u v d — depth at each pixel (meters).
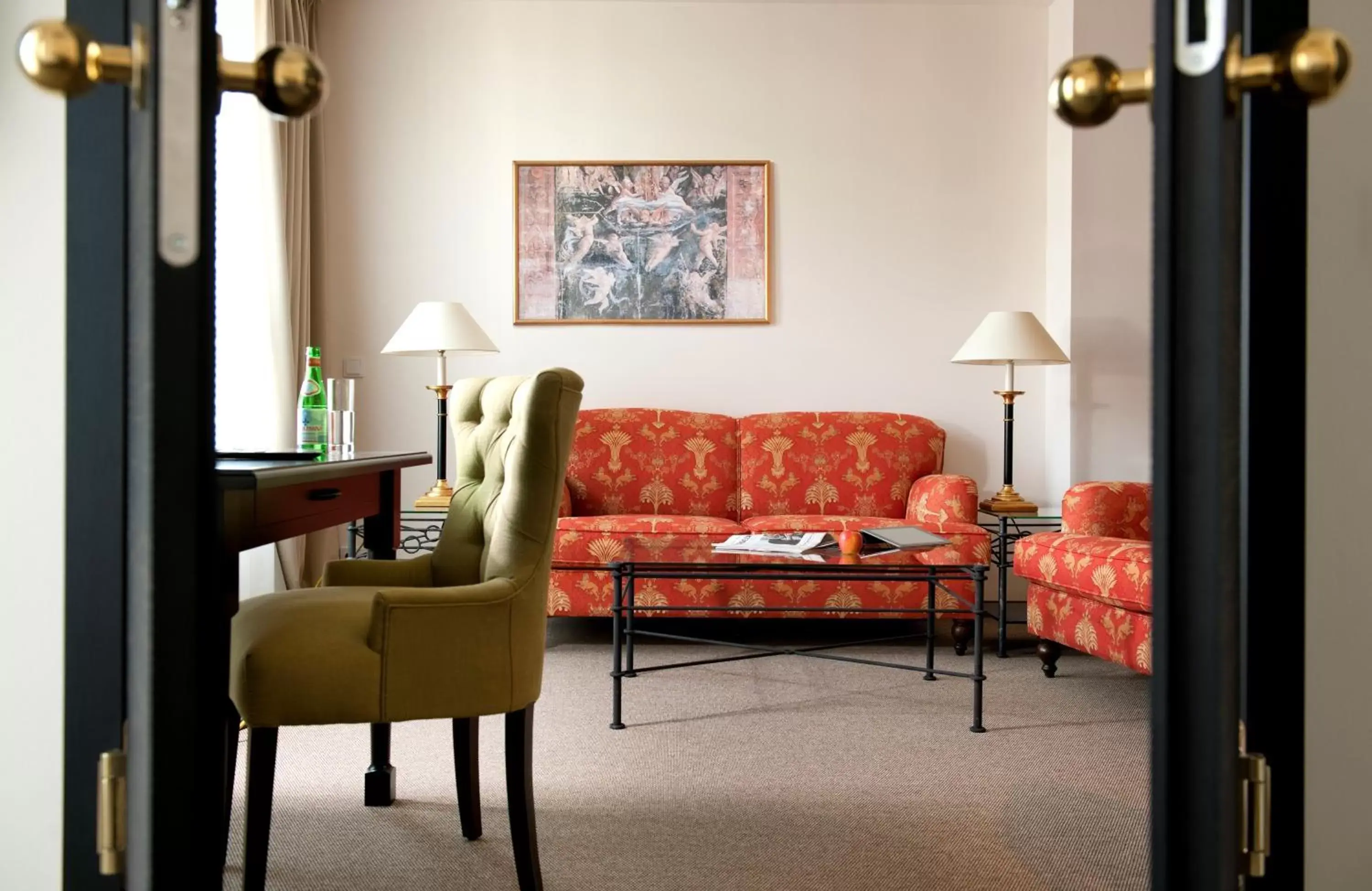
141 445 0.66
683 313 4.87
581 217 4.86
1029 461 4.89
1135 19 4.59
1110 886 1.84
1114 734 2.82
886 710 3.07
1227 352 0.63
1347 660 1.06
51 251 1.09
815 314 4.89
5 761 1.11
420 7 4.84
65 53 0.65
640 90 4.86
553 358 4.88
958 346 4.88
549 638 4.23
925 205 4.88
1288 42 0.63
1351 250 1.07
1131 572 2.94
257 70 0.69
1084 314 4.61
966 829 2.12
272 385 4.08
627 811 2.23
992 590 4.86
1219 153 0.62
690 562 2.85
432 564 2.22
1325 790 1.06
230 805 1.74
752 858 1.97
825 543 3.14
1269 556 0.90
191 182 0.64
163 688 0.66
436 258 4.86
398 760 2.60
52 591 1.10
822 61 4.88
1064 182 4.68
